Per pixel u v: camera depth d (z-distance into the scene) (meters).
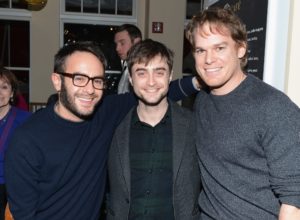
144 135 1.52
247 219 1.19
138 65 1.47
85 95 1.40
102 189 1.56
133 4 5.78
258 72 1.49
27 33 5.61
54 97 2.27
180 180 1.46
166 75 1.49
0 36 5.54
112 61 5.79
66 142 1.41
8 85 2.28
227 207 1.23
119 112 1.63
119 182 1.50
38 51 5.47
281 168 1.05
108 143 1.57
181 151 1.47
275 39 1.41
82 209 1.47
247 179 1.19
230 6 1.81
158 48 1.48
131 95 1.71
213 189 1.29
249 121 1.16
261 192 1.18
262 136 1.12
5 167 1.41
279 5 1.39
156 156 1.50
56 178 1.41
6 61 5.61
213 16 1.22
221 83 1.24
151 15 5.24
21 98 2.82
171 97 1.73
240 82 1.25
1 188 2.25
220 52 1.22
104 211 1.84
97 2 5.73
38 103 5.25
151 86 1.46
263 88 1.18
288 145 1.05
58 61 1.43
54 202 1.44
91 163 1.48
